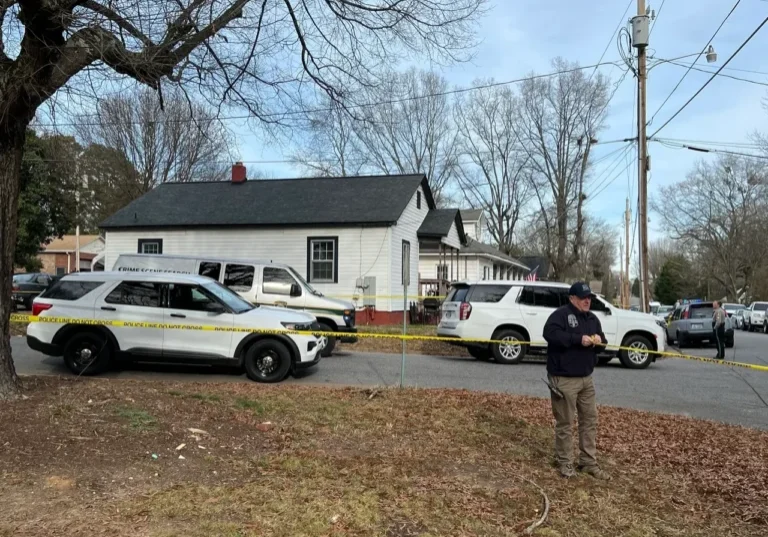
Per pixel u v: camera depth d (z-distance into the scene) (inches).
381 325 764.0
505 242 1898.4
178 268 509.0
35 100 244.1
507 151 1820.9
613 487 200.2
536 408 310.0
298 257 806.5
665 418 304.0
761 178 2075.5
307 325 388.5
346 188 884.6
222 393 307.9
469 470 207.8
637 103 710.5
